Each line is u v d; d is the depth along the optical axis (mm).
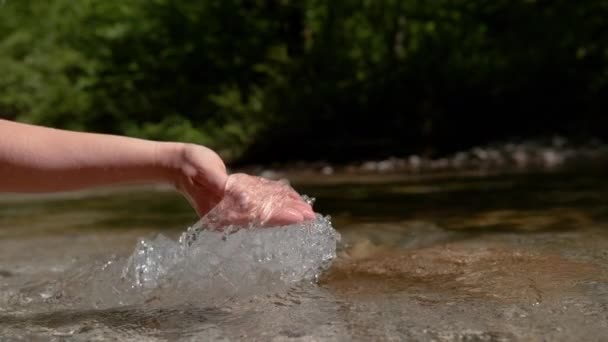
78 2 7324
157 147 1006
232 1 6625
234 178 1014
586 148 4926
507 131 5926
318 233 1021
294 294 981
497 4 5887
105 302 990
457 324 806
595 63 5844
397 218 1912
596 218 1702
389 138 5965
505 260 1171
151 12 6707
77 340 809
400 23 6133
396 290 994
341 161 5602
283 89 6141
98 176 981
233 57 6688
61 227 2057
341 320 841
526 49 5898
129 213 2395
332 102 6039
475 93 5980
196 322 859
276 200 1009
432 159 5266
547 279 1019
